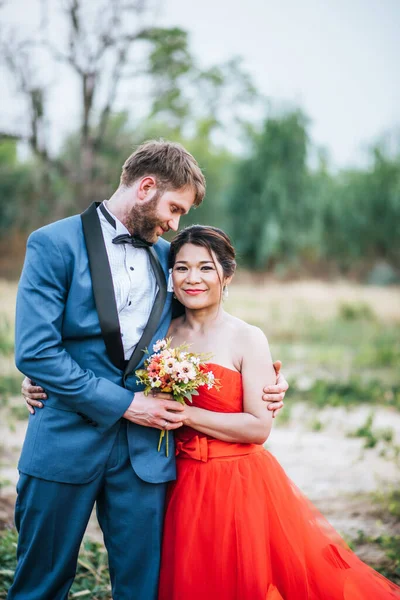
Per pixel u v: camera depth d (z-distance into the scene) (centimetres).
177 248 291
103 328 264
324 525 313
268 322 1544
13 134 1440
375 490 509
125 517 272
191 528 274
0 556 363
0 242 1962
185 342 297
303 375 1002
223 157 3064
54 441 265
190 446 284
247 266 2873
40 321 255
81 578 357
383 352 1150
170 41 1510
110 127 1559
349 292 2012
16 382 856
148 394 266
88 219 272
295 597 275
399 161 3222
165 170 267
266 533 277
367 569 302
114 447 270
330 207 3081
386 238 3109
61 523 268
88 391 255
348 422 733
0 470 544
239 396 287
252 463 288
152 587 273
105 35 1416
